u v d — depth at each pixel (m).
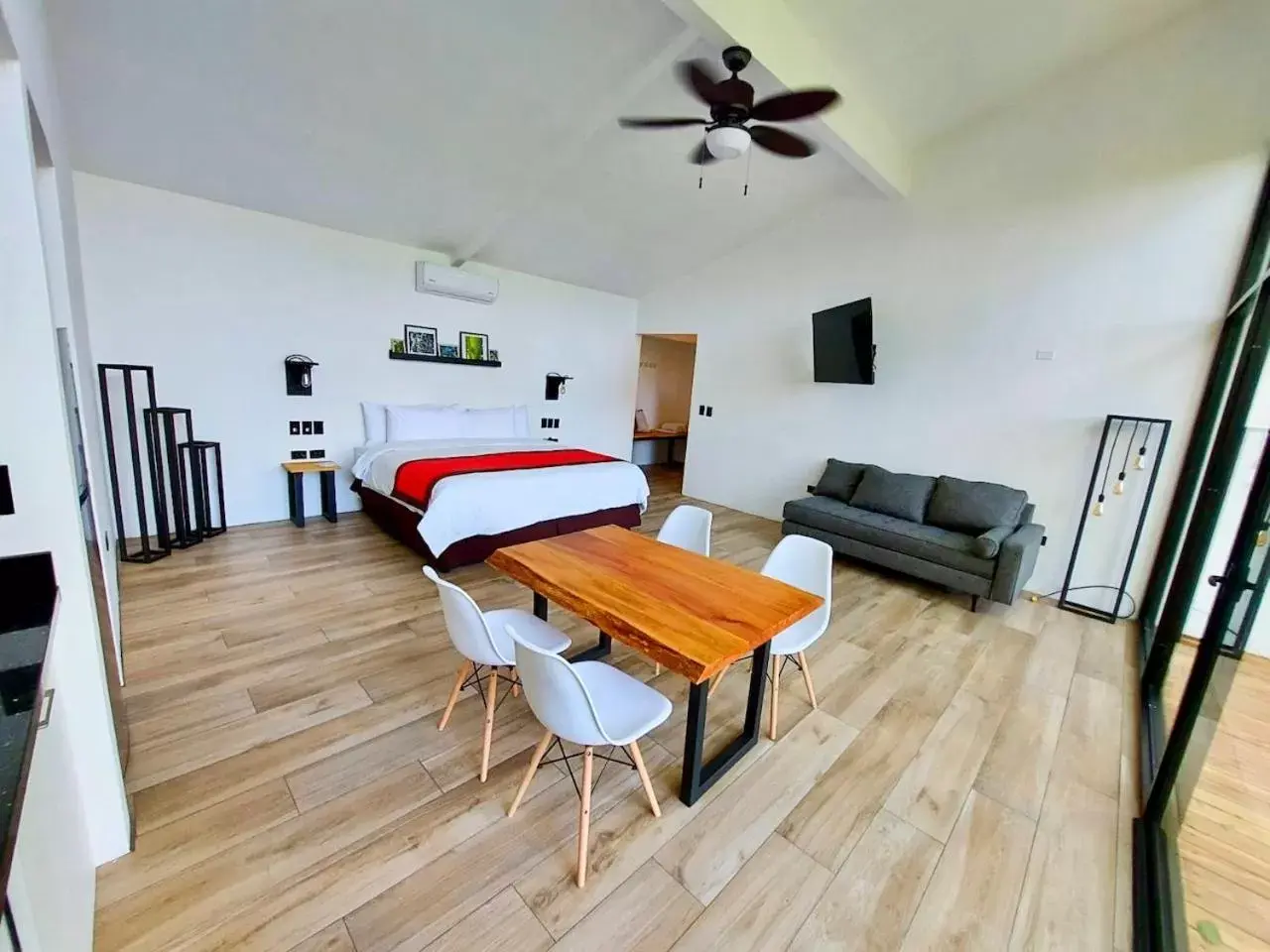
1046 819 1.85
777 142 2.80
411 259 4.92
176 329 3.83
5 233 1.17
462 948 1.33
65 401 1.45
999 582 3.46
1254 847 1.68
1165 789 1.77
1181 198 3.27
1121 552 3.61
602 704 1.69
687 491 6.39
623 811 1.78
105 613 1.75
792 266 5.22
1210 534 2.52
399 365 5.02
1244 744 1.87
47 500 1.27
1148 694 2.59
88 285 3.47
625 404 7.12
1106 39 3.25
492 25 2.63
